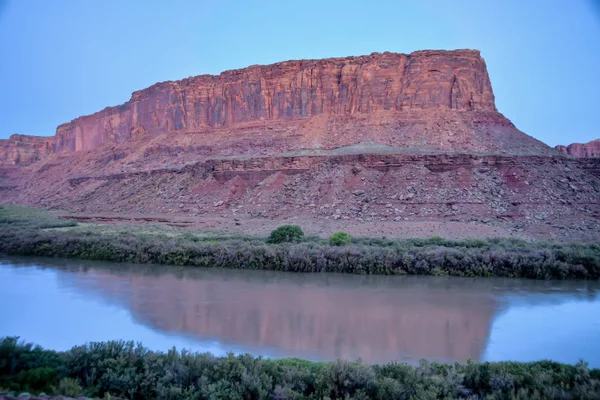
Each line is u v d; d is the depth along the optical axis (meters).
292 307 23.48
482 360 16.16
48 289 27.83
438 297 25.83
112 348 13.75
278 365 13.60
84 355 13.19
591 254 32.16
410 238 41.81
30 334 19.00
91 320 21.08
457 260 32.94
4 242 44.25
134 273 33.66
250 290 27.62
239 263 35.88
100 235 45.69
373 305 23.95
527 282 30.39
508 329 19.92
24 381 12.15
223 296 25.98
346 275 32.84
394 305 23.95
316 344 17.75
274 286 28.86
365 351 17.03
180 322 20.73
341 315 21.97
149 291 27.30
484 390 12.20
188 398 11.61
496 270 32.38
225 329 19.70
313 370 13.36
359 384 12.03
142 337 18.61
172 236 46.41
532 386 11.82
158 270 35.06
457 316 21.94
